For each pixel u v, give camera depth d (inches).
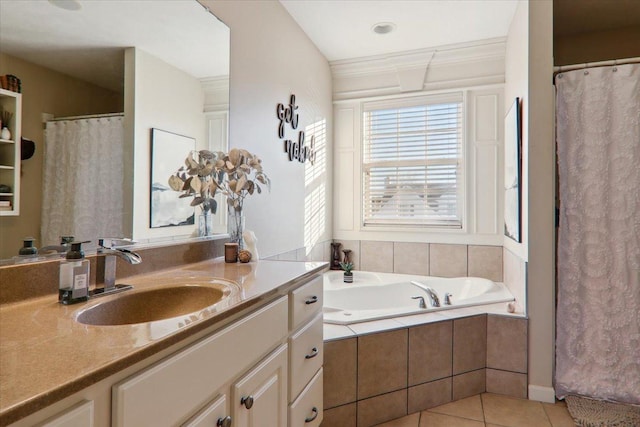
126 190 54.2
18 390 20.8
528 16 89.0
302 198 114.3
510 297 104.0
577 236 85.8
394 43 124.3
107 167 51.2
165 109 60.9
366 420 78.9
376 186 141.8
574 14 104.7
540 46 88.1
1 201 38.9
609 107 84.0
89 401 24.1
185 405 32.0
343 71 141.2
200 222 69.2
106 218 51.0
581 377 85.3
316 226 126.9
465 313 93.2
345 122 143.9
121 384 26.1
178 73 63.6
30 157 41.8
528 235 89.4
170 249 60.9
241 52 81.0
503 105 124.4
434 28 114.1
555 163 88.7
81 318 36.8
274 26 96.1
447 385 88.3
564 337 86.8
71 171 46.4
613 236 83.5
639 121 82.1
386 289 122.7
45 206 43.3
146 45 57.5
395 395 82.0
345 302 116.3
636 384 81.8
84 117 48.1
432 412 84.4
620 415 78.8
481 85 126.0
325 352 74.2
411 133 136.3
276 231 97.0
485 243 126.7
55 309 37.4
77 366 24.1
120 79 53.2
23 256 40.8
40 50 42.9
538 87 88.2
